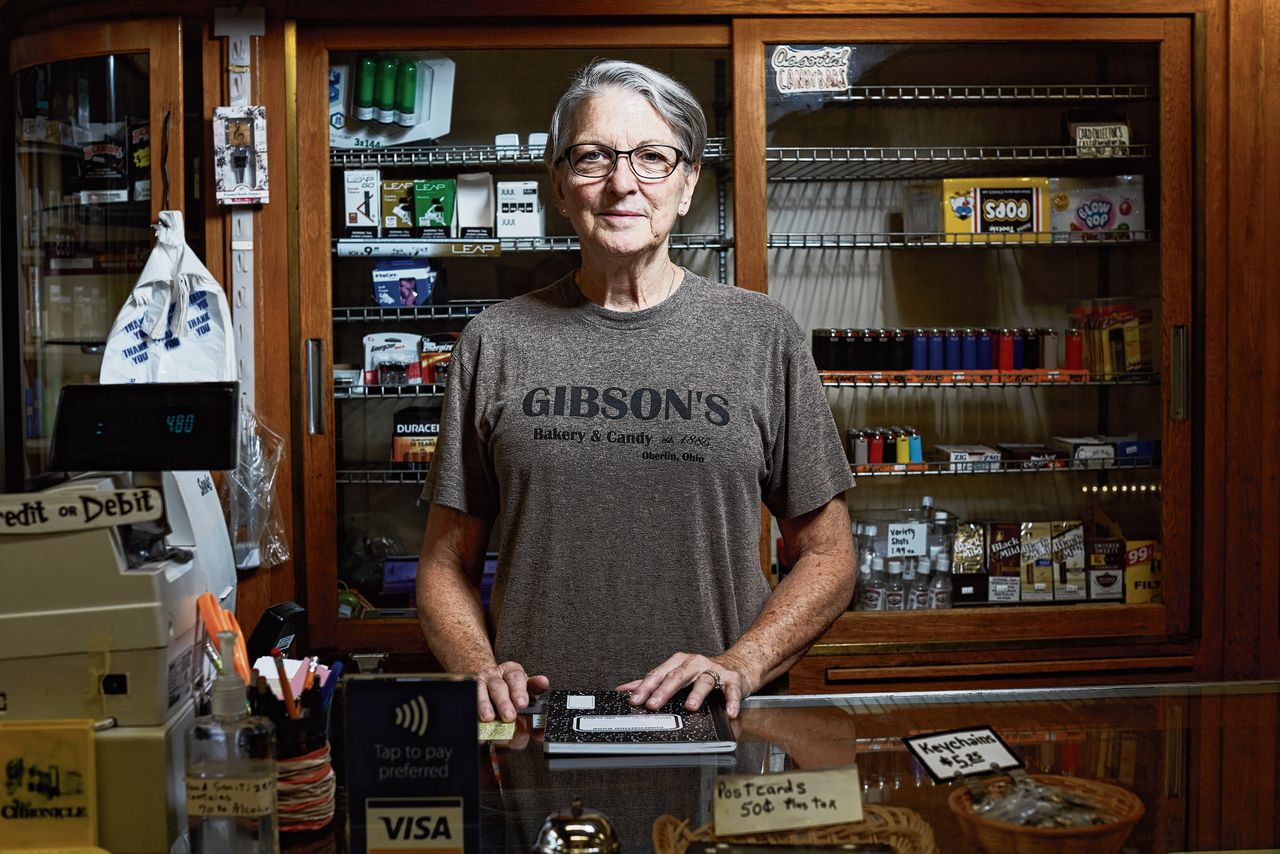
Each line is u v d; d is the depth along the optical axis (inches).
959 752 43.2
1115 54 107.8
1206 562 106.7
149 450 41.6
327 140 102.6
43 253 106.3
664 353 60.9
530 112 109.4
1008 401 117.8
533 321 62.3
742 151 104.2
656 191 59.2
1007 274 117.2
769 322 62.4
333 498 103.8
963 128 113.5
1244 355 105.4
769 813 36.6
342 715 41.8
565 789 40.4
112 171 104.3
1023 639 107.4
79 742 36.5
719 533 59.6
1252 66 103.8
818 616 59.4
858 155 110.8
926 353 112.3
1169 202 105.5
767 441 62.0
